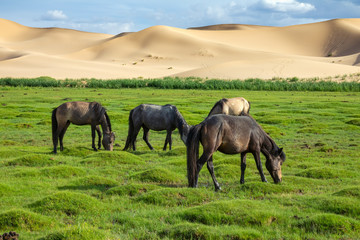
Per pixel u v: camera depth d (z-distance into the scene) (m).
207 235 6.47
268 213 7.47
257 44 167.50
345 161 13.77
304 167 12.95
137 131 16.11
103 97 41.56
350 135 19.95
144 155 14.96
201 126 9.52
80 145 17.30
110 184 10.46
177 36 158.50
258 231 6.75
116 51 149.12
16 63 106.00
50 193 9.43
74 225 6.82
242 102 18.00
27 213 7.23
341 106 33.28
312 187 10.24
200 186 10.26
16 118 26.08
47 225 7.11
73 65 108.19
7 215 7.12
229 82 57.78
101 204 8.34
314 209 8.05
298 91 52.28
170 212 7.83
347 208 7.89
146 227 7.14
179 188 9.25
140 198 8.87
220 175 11.59
